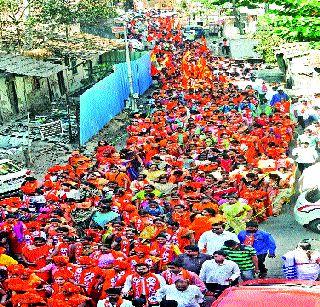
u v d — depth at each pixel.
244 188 16.75
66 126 30.27
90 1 41.97
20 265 11.73
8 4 35.84
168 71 40.16
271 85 34.41
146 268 10.88
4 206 16.38
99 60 40.88
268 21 17.73
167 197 16.53
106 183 17.56
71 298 10.75
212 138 21.41
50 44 38.50
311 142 20.80
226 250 11.98
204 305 10.91
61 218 14.66
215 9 56.78
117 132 30.64
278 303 7.55
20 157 26.33
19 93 33.28
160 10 65.38
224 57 45.47
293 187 18.31
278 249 15.51
